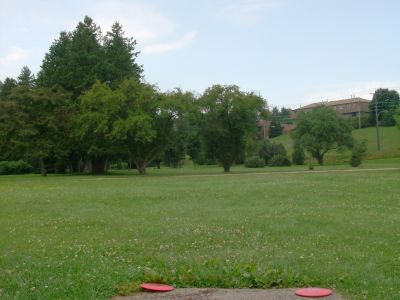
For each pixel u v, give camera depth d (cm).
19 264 902
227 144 6025
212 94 5916
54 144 5853
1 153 6272
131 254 1019
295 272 807
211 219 1547
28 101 5734
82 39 6531
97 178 4784
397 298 696
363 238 1182
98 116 5497
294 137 8244
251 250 1048
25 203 2162
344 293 721
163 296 707
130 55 6850
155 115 5719
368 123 12625
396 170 4769
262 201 2061
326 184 2880
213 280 766
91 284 740
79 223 1514
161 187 2984
